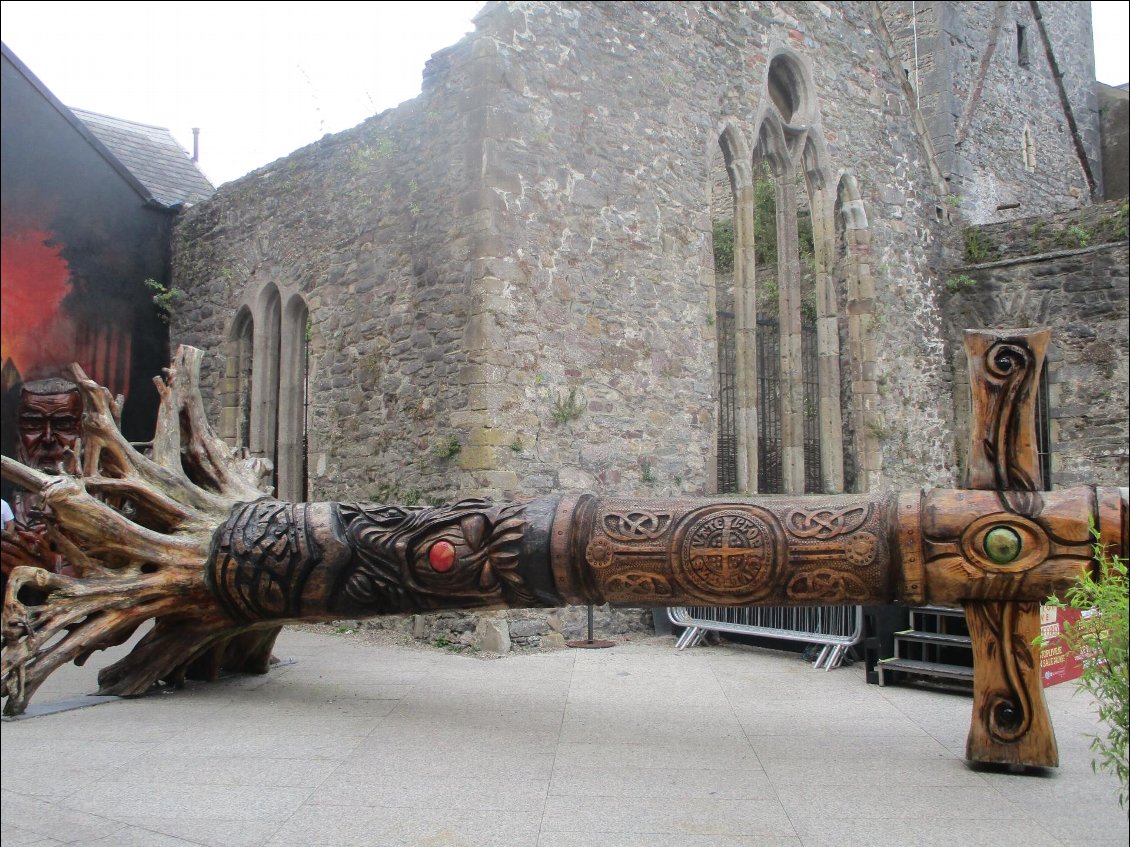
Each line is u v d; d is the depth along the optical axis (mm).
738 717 5277
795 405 11188
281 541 5371
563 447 8336
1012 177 19266
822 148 11852
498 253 8031
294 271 10773
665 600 4781
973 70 18844
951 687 6000
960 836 3436
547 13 8695
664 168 9680
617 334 8961
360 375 9414
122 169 11969
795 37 11703
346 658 7262
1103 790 3975
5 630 5230
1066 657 6129
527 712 5363
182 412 6379
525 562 4898
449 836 3436
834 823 3572
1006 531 4180
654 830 3496
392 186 9250
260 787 3980
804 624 7383
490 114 8141
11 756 4418
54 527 5719
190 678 6242
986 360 4340
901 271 12930
